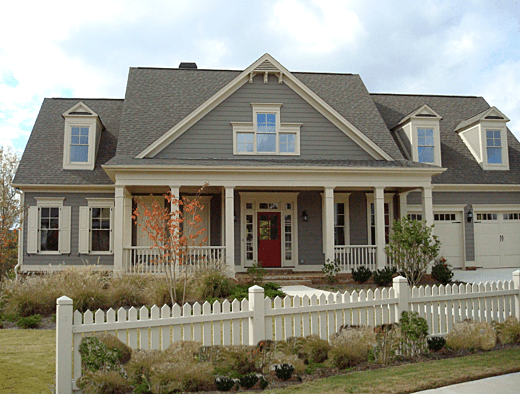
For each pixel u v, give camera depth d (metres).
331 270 15.12
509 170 19.80
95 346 4.98
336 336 6.18
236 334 5.75
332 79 20.75
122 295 10.59
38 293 9.79
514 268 19.44
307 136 17.00
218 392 5.09
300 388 5.19
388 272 14.91
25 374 5.91
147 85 19.03
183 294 10.56
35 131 19.12
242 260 18.12
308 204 18.70
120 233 14.45
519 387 5.27
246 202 18.39
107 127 19.81
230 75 20.16
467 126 20.45
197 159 16.05
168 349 5.29
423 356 6.61
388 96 22.78
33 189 17.23
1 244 12.87
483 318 7.74
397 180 15.95
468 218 19.25
